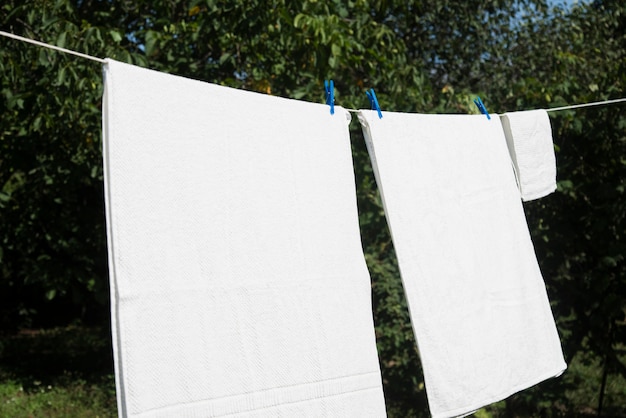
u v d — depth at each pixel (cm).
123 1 587
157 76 203
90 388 698
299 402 214
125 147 194
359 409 226
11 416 606
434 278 256
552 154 313
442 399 249
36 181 693
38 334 1095
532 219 568
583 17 737
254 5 514
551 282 570
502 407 589
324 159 235
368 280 237
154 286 194
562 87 555
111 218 190
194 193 205
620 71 541
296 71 538
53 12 488
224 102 216
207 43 562
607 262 532
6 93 532
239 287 209
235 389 204
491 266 275
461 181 274
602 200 547
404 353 558
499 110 586
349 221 238
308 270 224
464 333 260
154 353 192
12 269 1033
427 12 749
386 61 565
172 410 193
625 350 587
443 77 780
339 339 226
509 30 771
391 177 253
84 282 718
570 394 659
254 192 217
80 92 490
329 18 515
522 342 279
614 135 537
